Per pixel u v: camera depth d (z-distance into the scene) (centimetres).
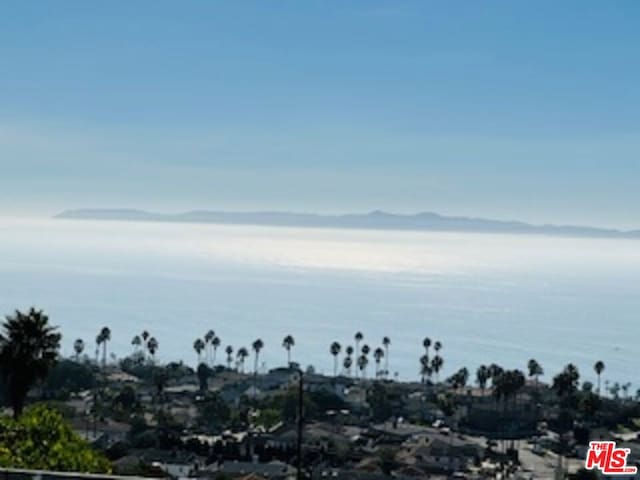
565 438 13738
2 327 4797
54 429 2945
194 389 17925
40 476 1348
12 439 2841
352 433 12988
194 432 12912
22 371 4750
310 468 10225
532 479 10519
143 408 14600
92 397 15450
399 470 10469
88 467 2867
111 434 11756
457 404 16275
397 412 16000
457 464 11494
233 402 16412
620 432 14362
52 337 4900
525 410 15338
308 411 14388
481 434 14588
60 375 16412
